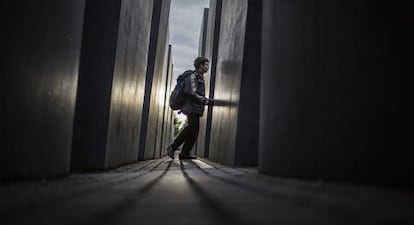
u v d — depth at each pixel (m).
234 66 6.14
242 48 5.55
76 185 2.58
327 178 2.34
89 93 4.74
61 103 3.30
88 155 4.66
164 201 1.82
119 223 1.29
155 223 1.29
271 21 3.25
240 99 5.46
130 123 6.68
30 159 2.68
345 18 2.27
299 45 2.69
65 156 3.53
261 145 3.41
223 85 7.39
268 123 3.20
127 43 5.61
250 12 5.46
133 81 6.61
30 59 2.58
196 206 1.67
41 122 2.85
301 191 2.04
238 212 1.46
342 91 2.25
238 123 5.45
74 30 3.54
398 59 1.97
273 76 3.11
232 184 2.64
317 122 2.44
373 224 1.21
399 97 1.96
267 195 1.96
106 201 1.82
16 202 1.73
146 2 7.52
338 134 2.26
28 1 2.49
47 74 2.90
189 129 8.45
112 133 5.03
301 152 2.60
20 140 2.51
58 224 1.27
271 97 3.14
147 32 8.12
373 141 2.06
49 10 2.85
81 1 3.76
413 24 1.93
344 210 1.46
